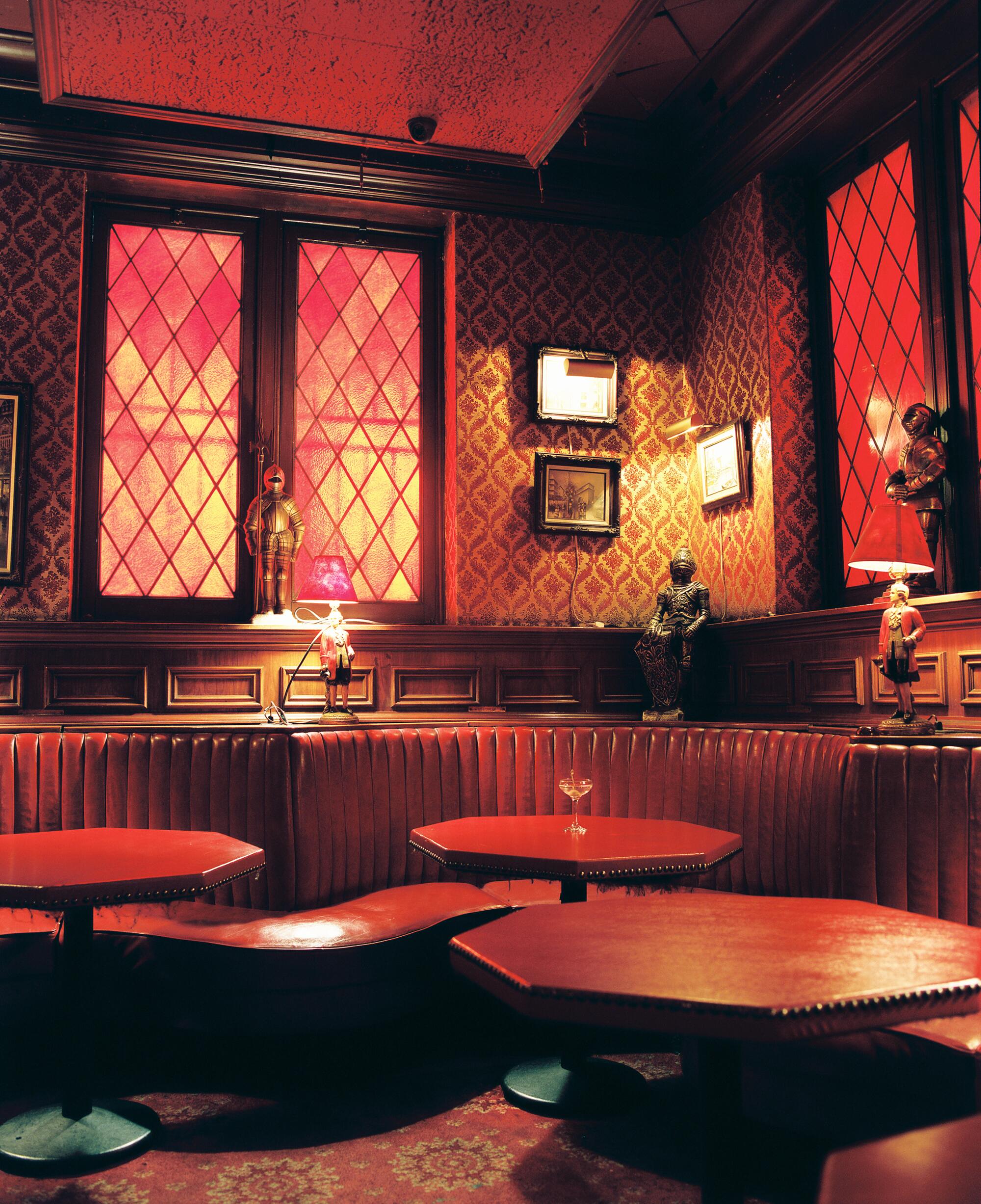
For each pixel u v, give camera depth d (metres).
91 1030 2.58
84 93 3.80
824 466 4.40
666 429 5.00
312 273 4.89
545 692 4.66
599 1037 3.22
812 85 4.06
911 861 2.70
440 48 3.54
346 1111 2.71
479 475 4.79
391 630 4.43
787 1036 1.33
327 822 3.46
